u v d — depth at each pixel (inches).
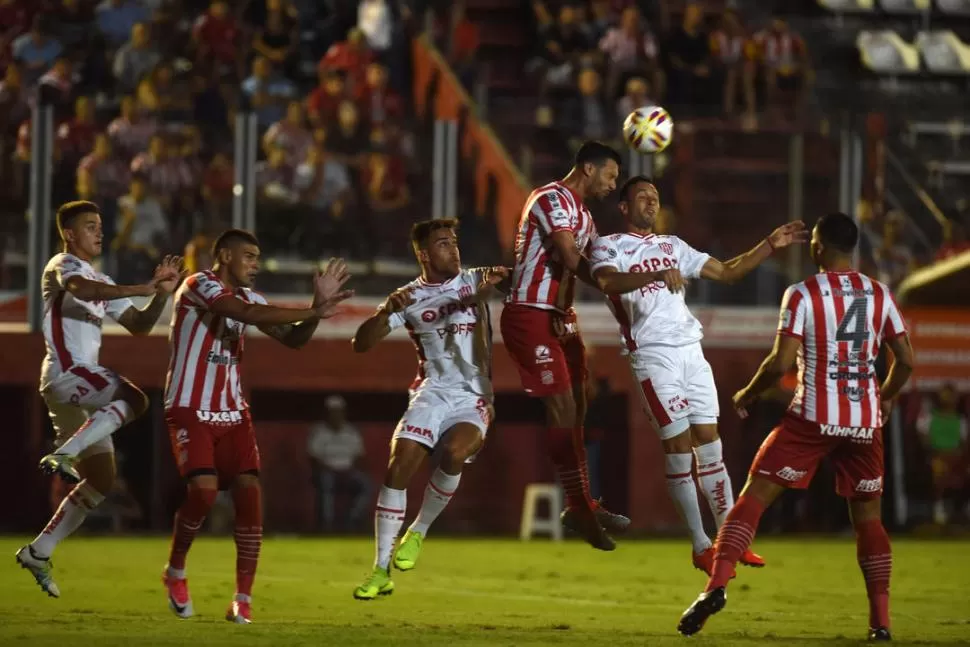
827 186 2628.0
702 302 2672.2
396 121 2598.4
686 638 1078.4
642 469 2687.0
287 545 2266.2
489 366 1267.2
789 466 1091.3
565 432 1248.8
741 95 3090.6
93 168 2454.5
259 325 1189.7
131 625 1121.4
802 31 3698.3
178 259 1219.9
